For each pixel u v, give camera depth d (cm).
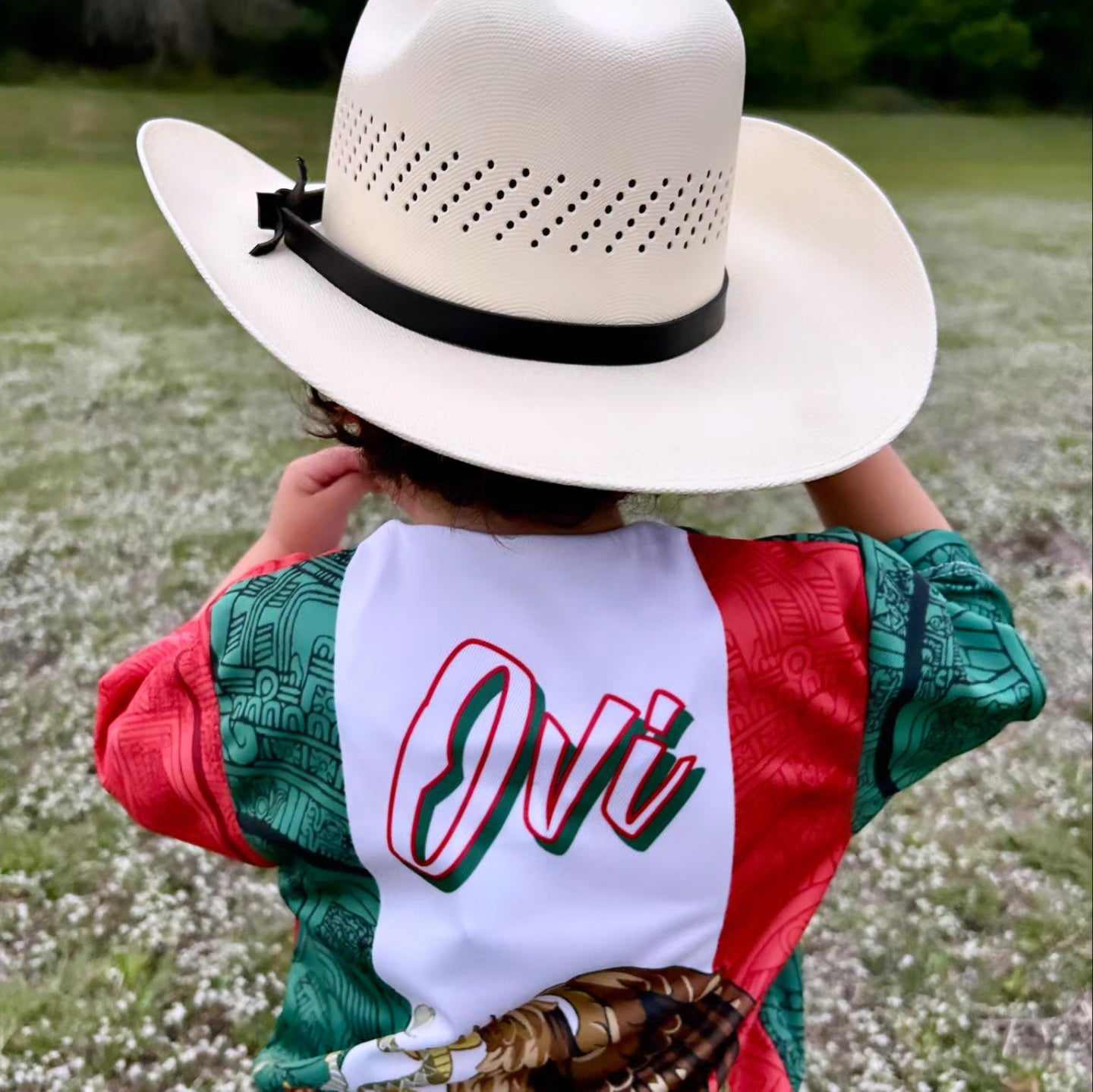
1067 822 350
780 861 117
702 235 123
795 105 3036
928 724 120
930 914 310
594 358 118
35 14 2195
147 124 146
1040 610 481
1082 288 1125
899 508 139
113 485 555
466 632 106
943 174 1931
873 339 141
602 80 108
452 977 103
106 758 119
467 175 112
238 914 297
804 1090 258
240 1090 251
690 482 108
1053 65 3119
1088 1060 271
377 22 125
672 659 109
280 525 141
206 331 856
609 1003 105
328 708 106
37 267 1019
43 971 275
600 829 105
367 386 114
